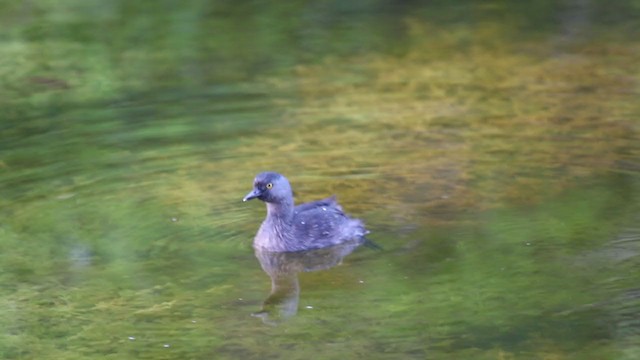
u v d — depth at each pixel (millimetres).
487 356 11305
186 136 18266
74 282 13172
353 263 13562
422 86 21000
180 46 24188
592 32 24641
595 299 12367
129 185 16078
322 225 14141
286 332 11922
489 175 16078
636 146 17078
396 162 16766
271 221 14070
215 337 11891
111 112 19797
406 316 12172
